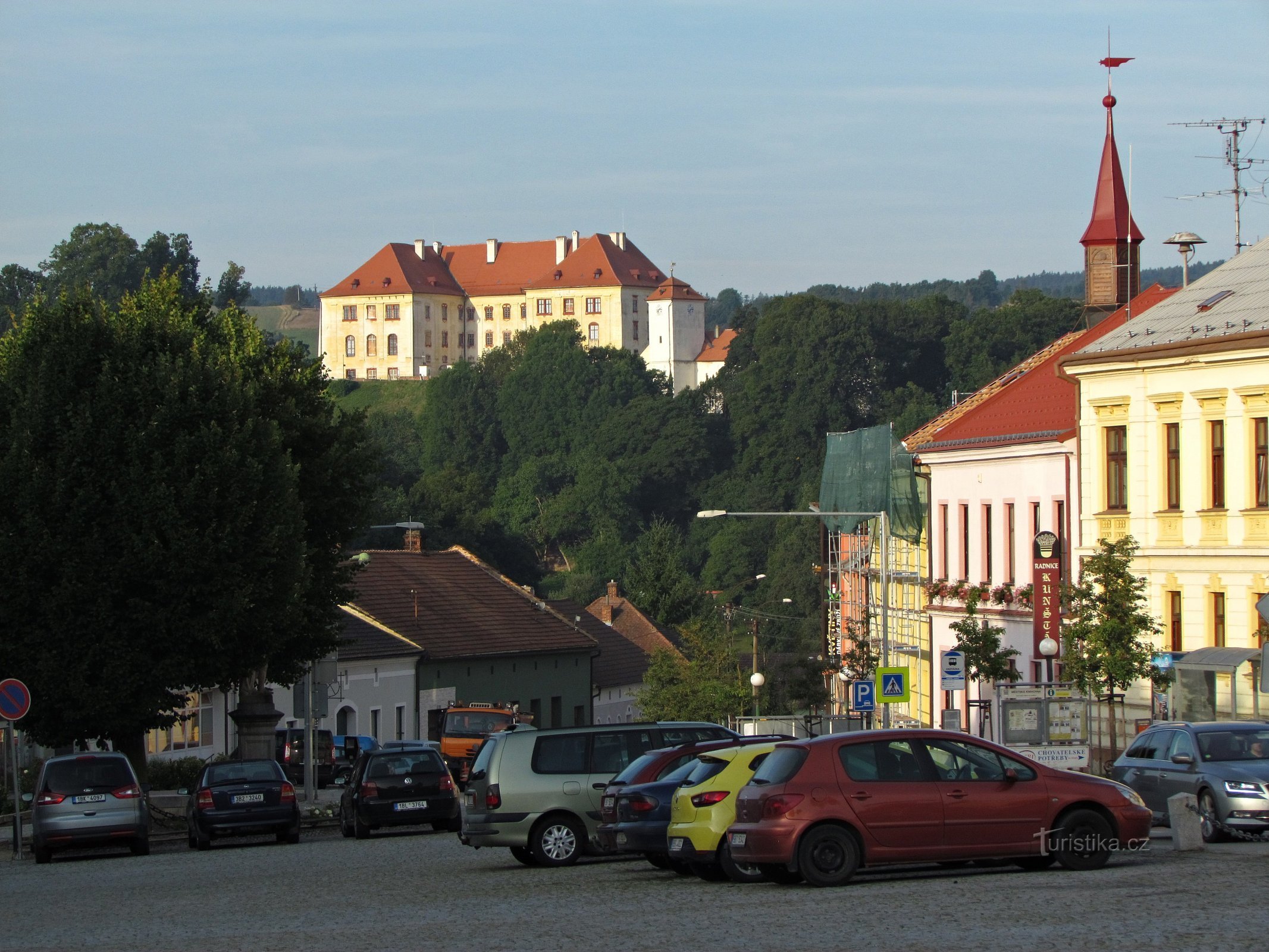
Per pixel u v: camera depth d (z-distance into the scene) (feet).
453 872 98.94
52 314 154.30
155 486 146.51
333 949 63.00
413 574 299.58
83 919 80.23
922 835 77.30
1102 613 158.10
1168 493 179.93
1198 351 173.47
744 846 78.59
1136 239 239.30
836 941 59.06
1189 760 102.78
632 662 362.33
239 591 148.87
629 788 93.97
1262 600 110.11
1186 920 60.80
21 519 144.56
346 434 175.73
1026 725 145.18
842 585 291.99
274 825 134.21
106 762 127.85
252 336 175.32
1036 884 73.41
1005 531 208.64
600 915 70.85
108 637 146.20
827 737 79.36
